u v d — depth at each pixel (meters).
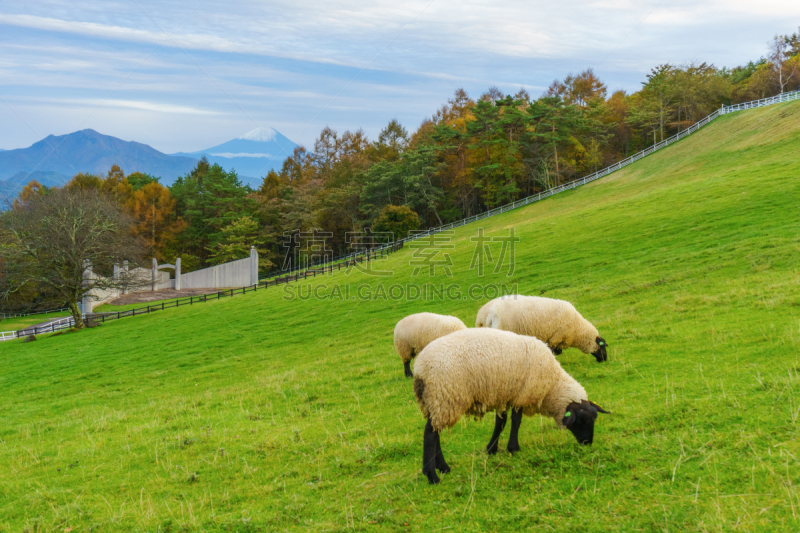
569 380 6.50
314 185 89.19
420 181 76.50
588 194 56.44
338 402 10.90
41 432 12.39
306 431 8.92
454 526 4.93
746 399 6.47
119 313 42.38
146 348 27.59
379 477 6.50
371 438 7.97
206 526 5.83
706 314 11.90
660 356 9.62
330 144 113.56
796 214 22.14
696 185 36.16
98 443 10.06
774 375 7.09
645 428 6.30
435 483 5.89
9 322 60.06
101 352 28.34
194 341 27.38
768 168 34.50
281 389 12.89
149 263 78.94
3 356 31.55
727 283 14.71
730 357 8.53
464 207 83.00
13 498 7.54
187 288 64.06
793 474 4.68
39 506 7.05
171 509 6.46
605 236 29.31
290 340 23.83
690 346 9.78
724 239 21.38
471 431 7.51
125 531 6.00
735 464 5.06
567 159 74.81
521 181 76.50
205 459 8.15
